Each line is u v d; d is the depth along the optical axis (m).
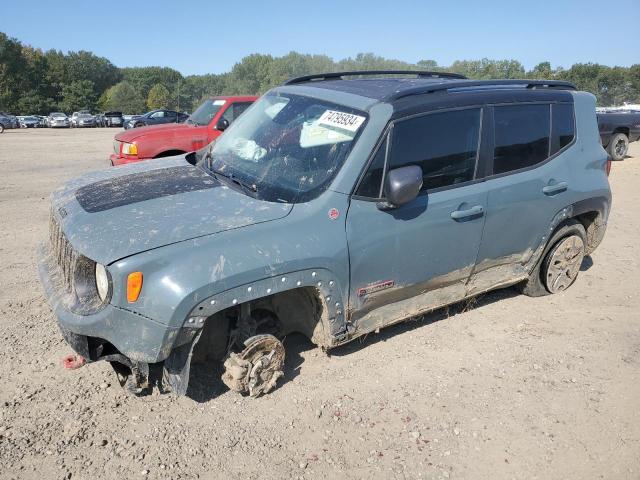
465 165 3.98
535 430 3.35
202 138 9.05
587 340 4.42
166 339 2.86
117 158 8.94
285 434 3.21
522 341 4.37
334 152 3.56
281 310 3.69
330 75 4.87
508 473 3.01
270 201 3.38
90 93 108.50
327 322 3.48
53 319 4.36
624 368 4.04
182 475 2.86
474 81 4.25
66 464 2.88
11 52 97.81
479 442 3.22
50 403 3.34
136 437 3.10
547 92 4.62
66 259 3.15
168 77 128.88
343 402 3.51
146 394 3.46
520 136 4.33
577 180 4.75
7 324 4.25
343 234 3.38
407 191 3.37
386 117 3.57
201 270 2.88
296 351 4.05
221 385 3.62
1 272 5.28
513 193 4.25
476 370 3.94
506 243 4.38
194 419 3.28
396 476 2.94
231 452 3.04
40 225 7.07
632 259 6.34
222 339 3.50
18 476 2.78
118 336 2.88
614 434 3.34
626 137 13.77
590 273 5.87
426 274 3.91
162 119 32.19
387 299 3.79
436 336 4.39
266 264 3.05
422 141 3.73
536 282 5.06
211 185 3.64
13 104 97.44
